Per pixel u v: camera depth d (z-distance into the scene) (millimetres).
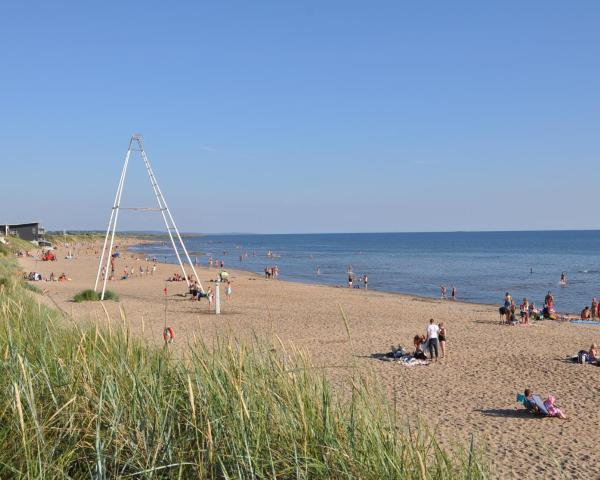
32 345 5117
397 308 31547
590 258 102750
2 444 3527
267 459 3828
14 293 11508
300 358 5438
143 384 4211
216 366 4641
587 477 7715
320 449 3953
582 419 10688
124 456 3818
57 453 3738
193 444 3977
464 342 19562
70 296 32594
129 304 28250
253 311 27766
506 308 25266
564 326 24984
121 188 32219
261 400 4293
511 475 7746
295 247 175125
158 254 125938
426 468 3998
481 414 10922
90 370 4445
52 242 136500
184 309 27969
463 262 93125
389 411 4598
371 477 3771
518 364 15773
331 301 35031
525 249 144875
